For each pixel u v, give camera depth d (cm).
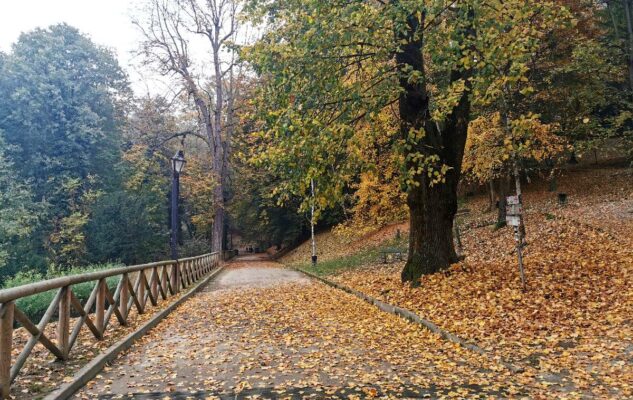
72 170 3291
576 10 1881
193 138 4938
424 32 968
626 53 1881
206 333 859
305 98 938
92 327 705
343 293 1356
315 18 891
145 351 719
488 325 793
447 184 1152
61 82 3306
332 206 977
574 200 2480
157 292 1210
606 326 721
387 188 1894
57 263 2772
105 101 3825
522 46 840
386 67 946
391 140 1130
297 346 740
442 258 1159
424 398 492
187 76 3030
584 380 528
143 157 3400
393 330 847
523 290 950
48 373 556
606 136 2012
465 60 861
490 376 560
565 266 1096
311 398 498
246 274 2422
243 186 3862
